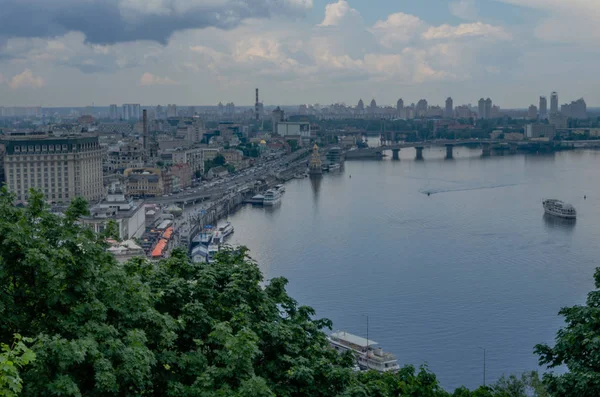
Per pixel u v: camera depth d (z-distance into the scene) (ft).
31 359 248.73
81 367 321.32
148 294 369.09
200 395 338.75
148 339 366.63
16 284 343.67
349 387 380.58
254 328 401.90
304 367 377.50
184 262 462.60
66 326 328.08
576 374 379.96
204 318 392.27
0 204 356.79
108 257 376.48
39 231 359.87
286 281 484.33
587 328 399.24
